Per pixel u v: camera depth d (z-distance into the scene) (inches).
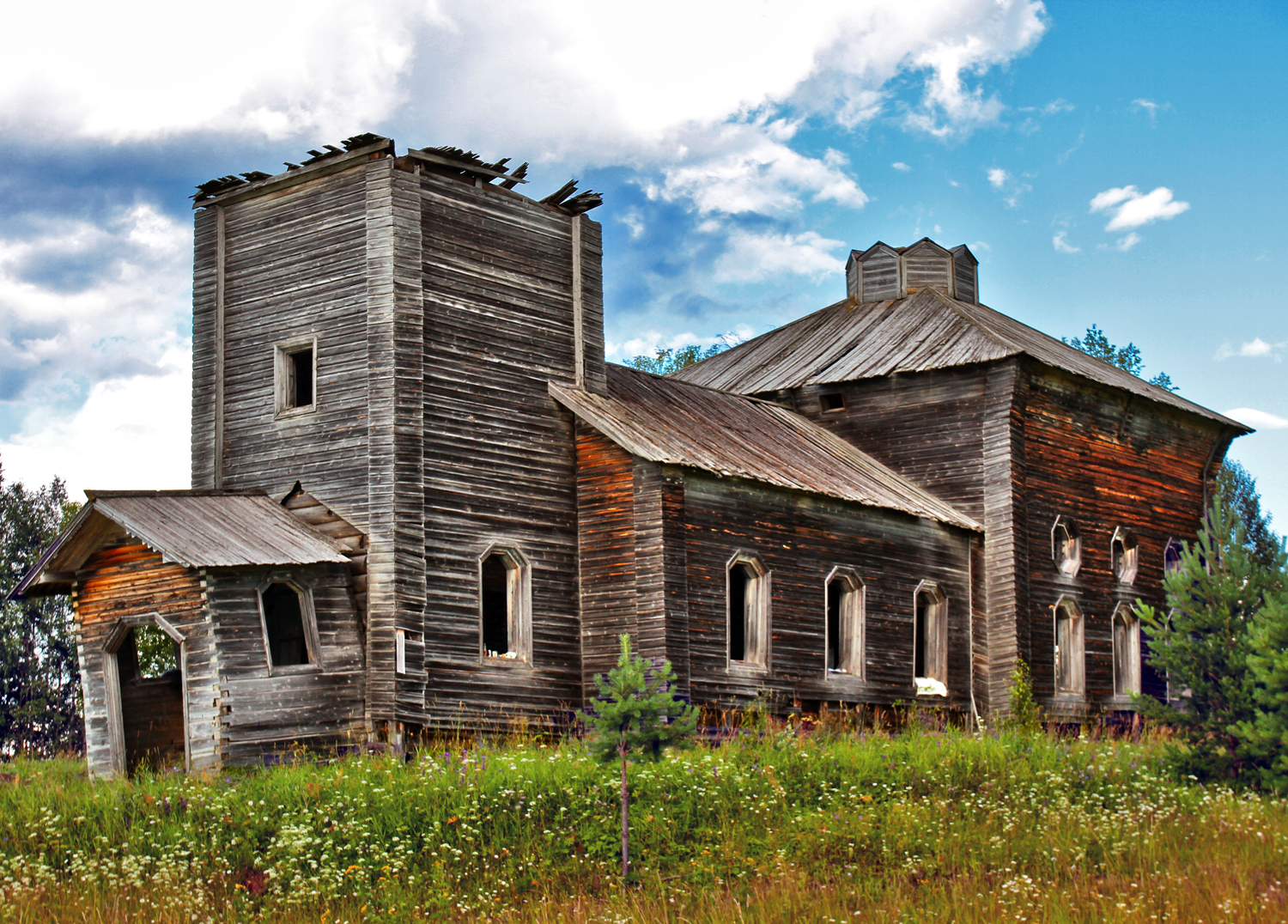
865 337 1483.8
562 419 1058.1
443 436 971.9
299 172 1020.5
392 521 928.3
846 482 1191.6
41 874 617.3
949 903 585.3
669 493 1007.6
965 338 1382.9
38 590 930.7
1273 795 769.6
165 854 648.4
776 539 1095.6
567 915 595.5
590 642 1022.4
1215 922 531.8
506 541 995.9
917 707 1195.9
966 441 1331.2
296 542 913.5
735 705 1025.5
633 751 657.0
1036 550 1332.4
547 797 721.0
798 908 589.9
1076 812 724.7
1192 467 1600.6
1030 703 1262.3
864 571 1175.0
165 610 876.0
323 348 992.2
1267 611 794.2
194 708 854.5
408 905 618.2
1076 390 1417.3
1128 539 1467.8
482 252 1028.5
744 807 726.5
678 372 1610.5
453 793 713.6
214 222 1067.9
